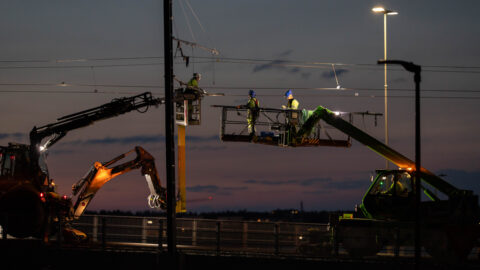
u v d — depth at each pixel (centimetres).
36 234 3241
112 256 2992
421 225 2784
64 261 3067
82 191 3350
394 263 2664
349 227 2861
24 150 3225
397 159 3067
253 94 3294
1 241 3162
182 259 2902
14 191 3170
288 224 3002
